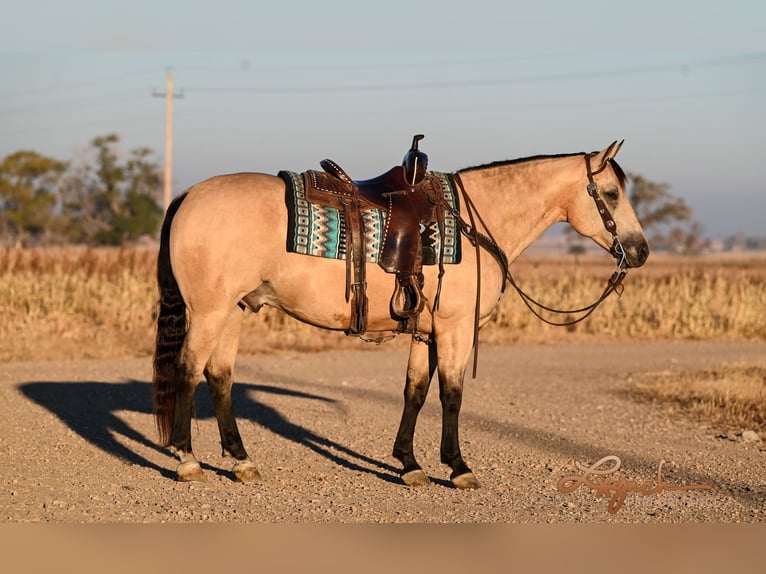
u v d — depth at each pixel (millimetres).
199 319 8602
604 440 11773
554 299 27031
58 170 82438
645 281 29953
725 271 43500
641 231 9742
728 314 26484
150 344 20547
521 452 11016
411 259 8781
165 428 9031
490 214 9516
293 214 8594
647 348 22656
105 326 22047
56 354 19062
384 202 8859
